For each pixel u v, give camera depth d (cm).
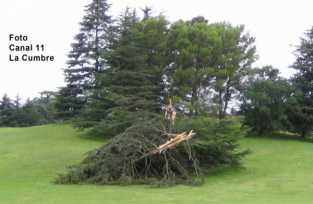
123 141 2242
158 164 2292
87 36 4566
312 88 4572
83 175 2206
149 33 4278
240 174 2623
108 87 3625
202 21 4881
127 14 4112
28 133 4112
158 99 4131
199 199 1836
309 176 2591
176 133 2414
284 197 1939
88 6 4575
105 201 1750
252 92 4359
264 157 3303
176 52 4478
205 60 4462
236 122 2586
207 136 2458
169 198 1842
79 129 3909
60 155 3088
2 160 2942
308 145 4000
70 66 4566
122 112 2756
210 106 3559
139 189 2053
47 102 7919
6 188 2064
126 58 3766
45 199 1781
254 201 1811
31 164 2809
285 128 4469
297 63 4684
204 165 2541
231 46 4612
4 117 7381
